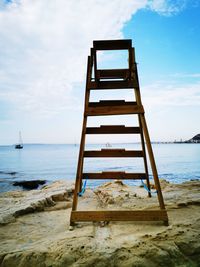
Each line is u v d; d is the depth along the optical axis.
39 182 20.53
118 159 56.84
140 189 7.35
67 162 47.62
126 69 4.54
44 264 2.80
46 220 4.34
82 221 3.75
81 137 4.14
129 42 4.25
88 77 4.42
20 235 3.58
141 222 3.79
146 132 4.00
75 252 2.86
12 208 4.78
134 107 4.15
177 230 3.34
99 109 4.21
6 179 23.42
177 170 28.80
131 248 2.92
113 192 6.45
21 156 73.19
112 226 3.66
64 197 6.32
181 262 2.88
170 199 5.30
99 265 2.70
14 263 2.87
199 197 5.27
